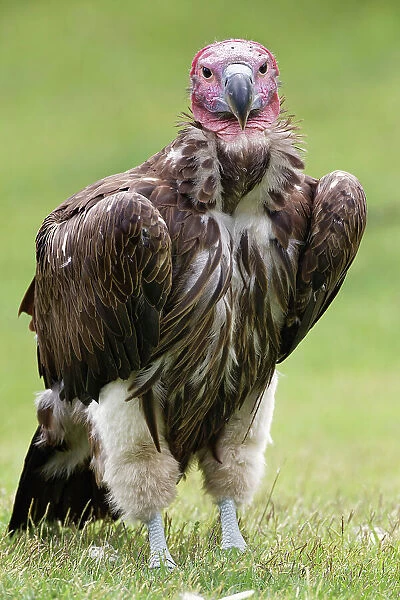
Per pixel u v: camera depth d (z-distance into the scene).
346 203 10.41
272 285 10.46
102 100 71.56
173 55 79.19
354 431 24.30
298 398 29.23
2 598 8.62
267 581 9.40
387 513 12.94
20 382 31.83
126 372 10.40
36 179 59.03
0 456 19.09
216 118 10.34
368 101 65.56
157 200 10.17
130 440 10.45
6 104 72.62
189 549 10.74
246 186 10.19
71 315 10.73
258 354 10.68
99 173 59.41
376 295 40.62
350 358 34.75
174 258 10.10
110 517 11.99
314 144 58.75
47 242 11.05
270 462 19.42
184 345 10.25
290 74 72.31
